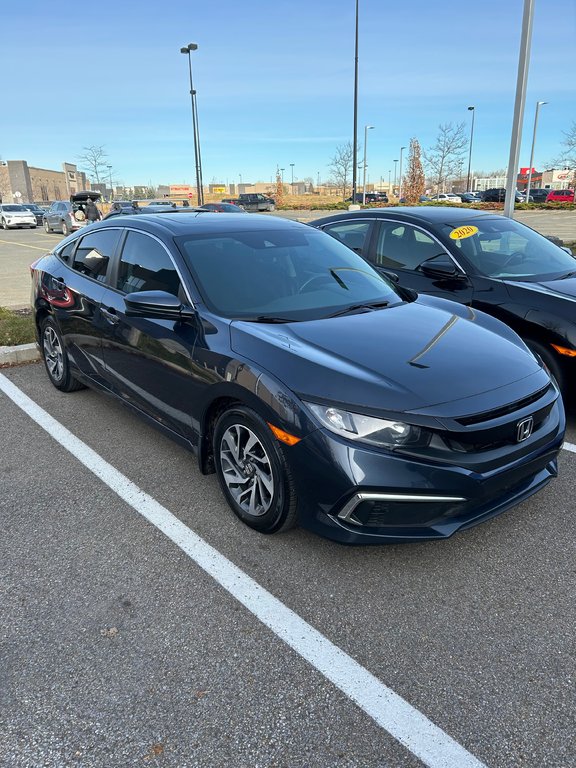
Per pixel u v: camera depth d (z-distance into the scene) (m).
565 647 2.37
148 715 2.07
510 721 2.03
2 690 2.18
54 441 4.34
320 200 64.69
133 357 3.88
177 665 2.29
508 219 5.86
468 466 2.61
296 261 3.98
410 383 2.72
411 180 45.34
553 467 3.23
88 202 23.62
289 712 2.08
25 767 1.88
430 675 2.24
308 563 2.92
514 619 2.53
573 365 4.30
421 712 2.07
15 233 29.22
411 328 3.33
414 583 2.77
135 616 2.56
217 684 2.21
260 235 4.13
